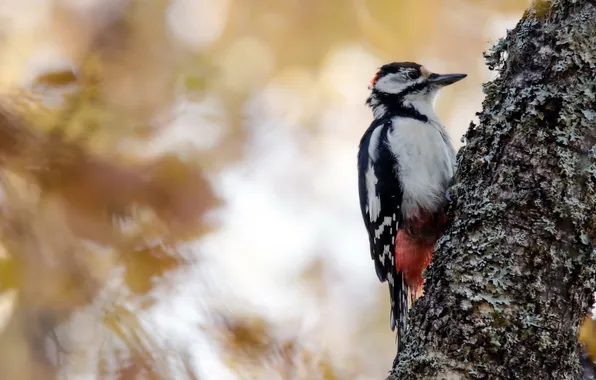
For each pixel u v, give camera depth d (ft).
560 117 22.04
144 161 22.08
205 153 22.40
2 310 22.13
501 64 22.17
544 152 22.04
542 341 21.95
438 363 21.98
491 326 21.97
